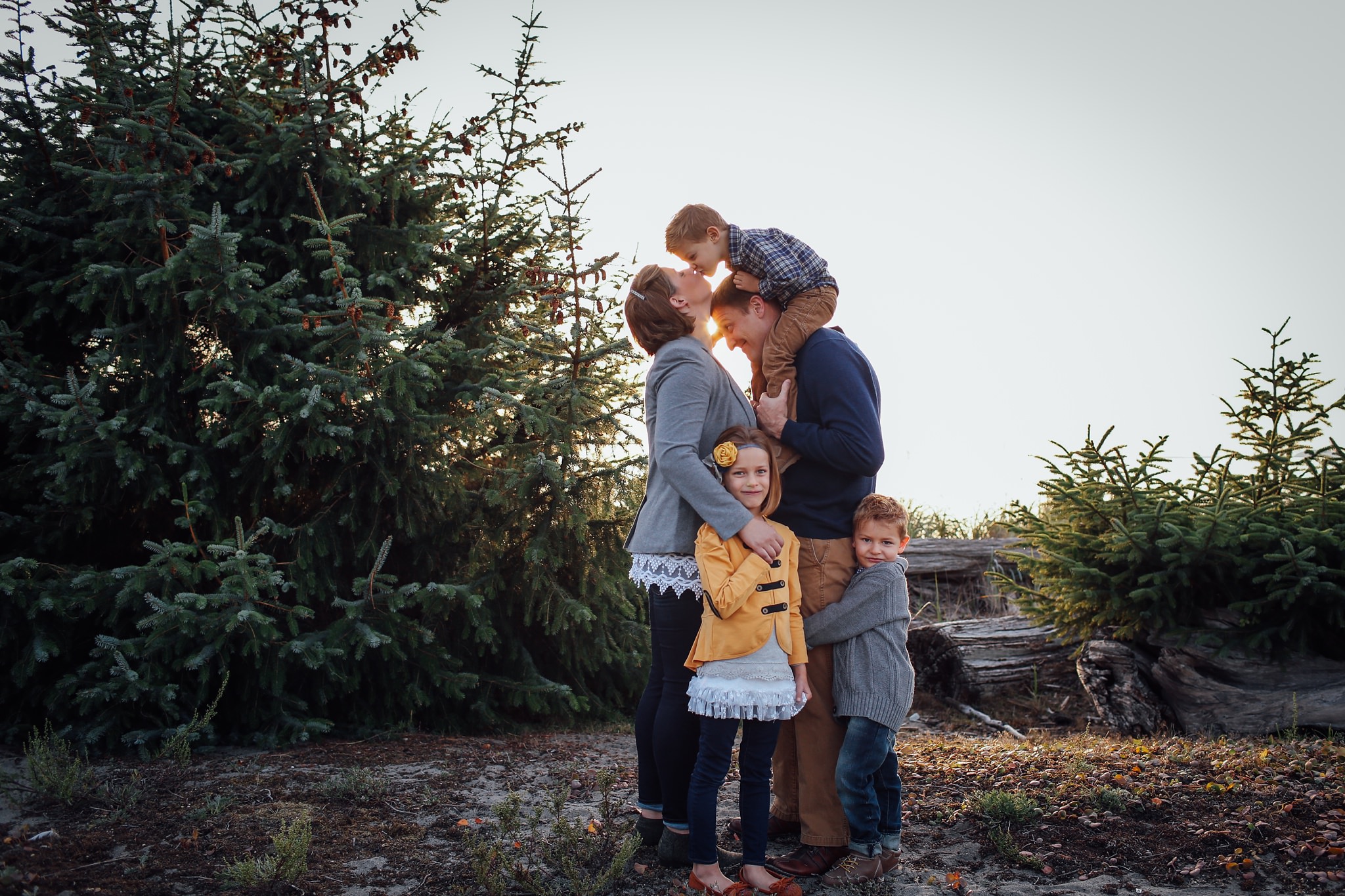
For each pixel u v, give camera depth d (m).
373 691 4.75
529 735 4.99
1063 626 6.06
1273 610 5.30
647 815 3.12
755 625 2.74
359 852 3.02
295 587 4.64
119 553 4.95
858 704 2.89
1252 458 5.74
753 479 2.82
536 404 4.99
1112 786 3.67
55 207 4.78
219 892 2.67
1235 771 3.85
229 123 5.20
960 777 3.98
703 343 3.10
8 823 3.06
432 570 5.05
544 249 5.42
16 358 4.52
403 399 4.60
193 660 3.94
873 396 3.08
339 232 4.68
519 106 5.36
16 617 4.11
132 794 3.37
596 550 5.13
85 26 4.71
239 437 4.38
